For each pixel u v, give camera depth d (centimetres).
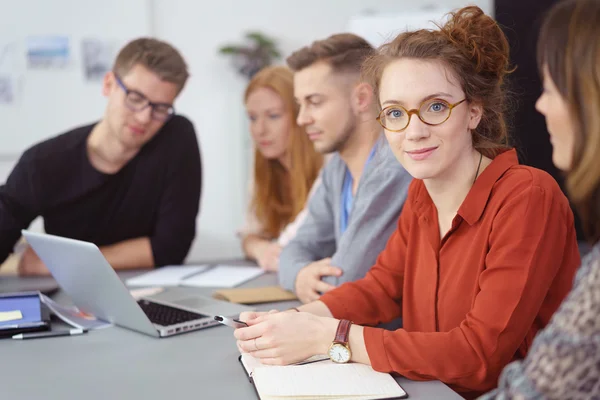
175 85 211
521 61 351
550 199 105
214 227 405
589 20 73
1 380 107
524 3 352
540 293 103
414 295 126
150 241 220
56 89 368
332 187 183
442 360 101
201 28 393
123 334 135
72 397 99
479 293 105
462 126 109
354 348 107
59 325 142
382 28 347
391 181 151
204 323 139
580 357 66
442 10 385
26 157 216
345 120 169
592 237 74
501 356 101
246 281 193
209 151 400
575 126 74
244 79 398
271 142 236
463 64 108
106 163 219
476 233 111
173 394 99
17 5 358
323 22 409
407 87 108
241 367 111
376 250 154
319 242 185
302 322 110
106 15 372
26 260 209
